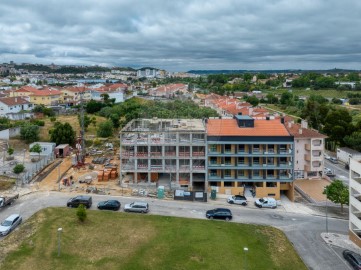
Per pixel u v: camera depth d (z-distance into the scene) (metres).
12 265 48.47
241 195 80.44
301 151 98.38
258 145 83.06
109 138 124.75
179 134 83.38
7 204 68.94
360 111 197.38
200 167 83.81
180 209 71.69
